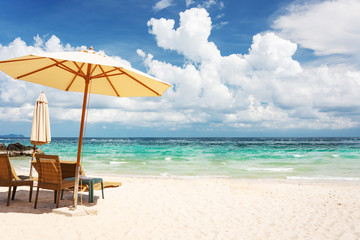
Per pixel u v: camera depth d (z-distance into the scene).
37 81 5.36
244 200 6.76
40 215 4.64
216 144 55.16
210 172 14.62
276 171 15.11
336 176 13.14
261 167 17.08
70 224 4.25
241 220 5.00
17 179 5.66
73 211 4.73
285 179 12.06
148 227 4.38
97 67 5.22
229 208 5.89
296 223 4.86
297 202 6.71
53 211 4.81
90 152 30.56
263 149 37.19
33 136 6.95
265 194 7.77
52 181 5.04
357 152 30.61
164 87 4.99
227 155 27.11
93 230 4.05
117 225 4.38
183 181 10.23
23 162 19.33
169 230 4.28
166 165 18.14
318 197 7.48
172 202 6.27
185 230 4.31
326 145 49.50
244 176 13.05
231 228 4.50
